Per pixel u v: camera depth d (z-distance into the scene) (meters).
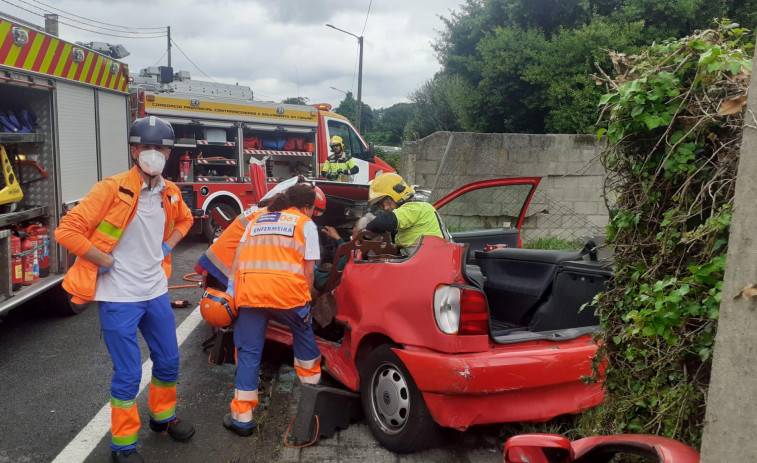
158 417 3.68
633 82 2.31
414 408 3.40
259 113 10.70
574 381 3.41
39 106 5.53
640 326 2.22
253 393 3.74
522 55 14.05
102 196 3.19
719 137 2.18
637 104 2.30
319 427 3.67
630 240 2.49
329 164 10.91
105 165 6.68
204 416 4.06
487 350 3.29
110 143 6.80
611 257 2.66
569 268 4.20
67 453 3.51
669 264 2.32
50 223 5.68
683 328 2.16
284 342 4.59
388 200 4.39
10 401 4.20
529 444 2.25
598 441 2.25
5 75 4.75
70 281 3.23
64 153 5.75
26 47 4.95
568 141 9.88
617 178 2.56
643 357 2.40
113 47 7.51
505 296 4.68
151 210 3.41
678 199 2.27
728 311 1.68
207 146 10.44
